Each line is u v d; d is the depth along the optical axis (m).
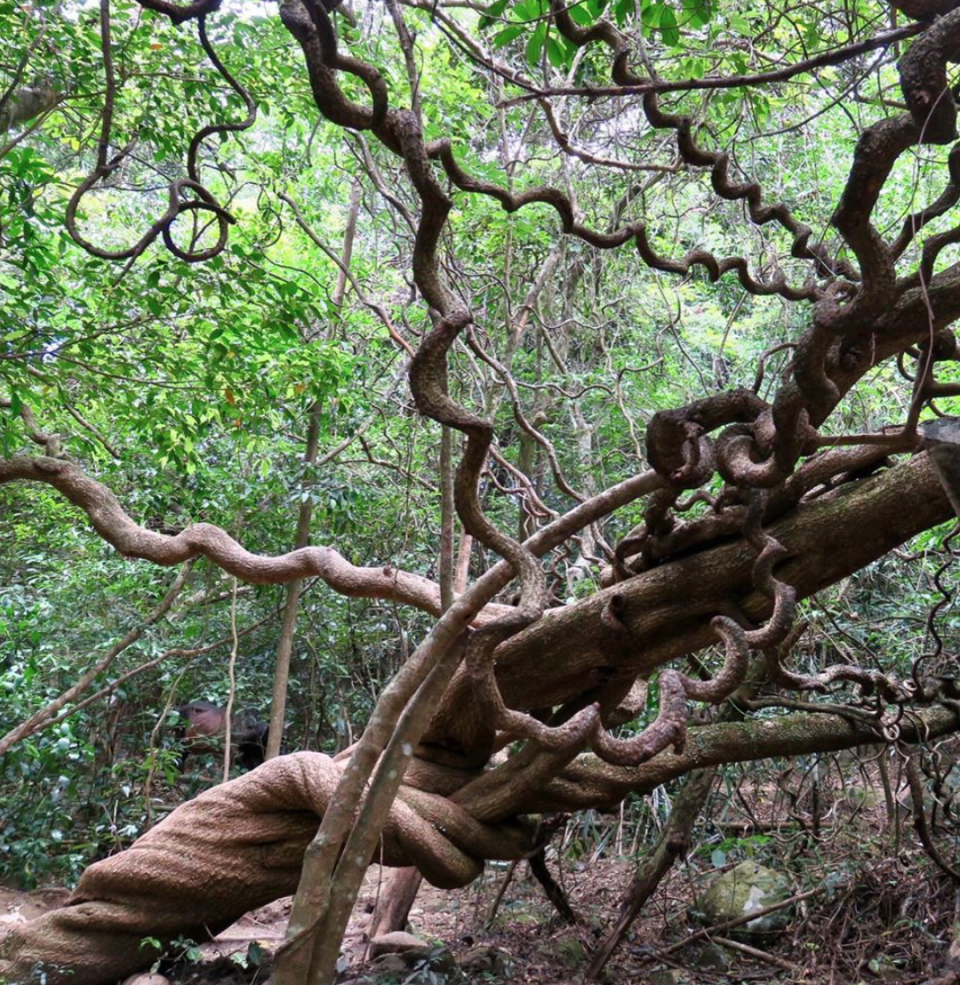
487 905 6.75
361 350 8.39
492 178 6.62
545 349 9.33
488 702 3.51
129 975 5.14
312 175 8.19
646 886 5.45
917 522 4.14
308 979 3.79
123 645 7.57
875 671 5.82
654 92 2.94
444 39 6.56
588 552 5.79
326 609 8.86
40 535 9.59
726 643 3.77
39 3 5.07
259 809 5.10
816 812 6.43
